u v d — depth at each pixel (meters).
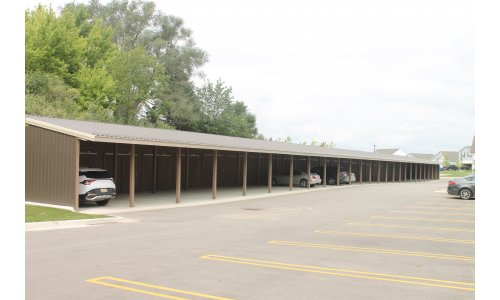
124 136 15.31
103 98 37.34
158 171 23.97
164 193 22.58
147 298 4.93
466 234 10.41
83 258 7.12
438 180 53.53
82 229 10.79
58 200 14.56
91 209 15.01
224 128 54.03
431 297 5.07
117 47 46.16
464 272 6.36
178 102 47.56
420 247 8.55
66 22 37.56
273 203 19.08
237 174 30.08
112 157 20.97
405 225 12.13
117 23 47.16
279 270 6.42
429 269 6.55
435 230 11.11
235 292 5.23
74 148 14.21
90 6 50.19
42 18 35.34
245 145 23.28
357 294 5.18
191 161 26.50
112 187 15.66
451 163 119.62
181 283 5.61
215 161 20.94
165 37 49.88
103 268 6.41
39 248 8.00
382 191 26.61
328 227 11.67
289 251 8.01
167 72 48.94
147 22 48.78
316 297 5.05
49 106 29.23
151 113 45.84
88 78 36.09
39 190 15.08
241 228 11.35
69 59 36.56
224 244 8.75
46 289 5.24
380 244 8.90
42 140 15.07
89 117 32.09
